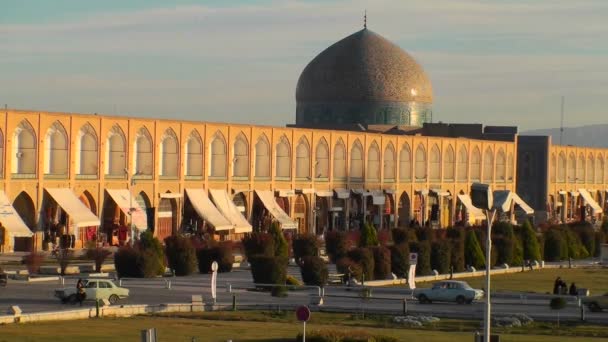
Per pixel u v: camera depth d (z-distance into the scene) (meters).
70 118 92.25
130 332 50.25
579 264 102.44
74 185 92.81
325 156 120.50
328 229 120.88
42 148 89.94
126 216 95.88
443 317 60.28
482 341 39.88
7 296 62.25
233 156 109.00
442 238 91.25
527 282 83.19
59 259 79.19
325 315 59.62
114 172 96.75
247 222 106.56
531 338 52.78
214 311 59.94
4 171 86.69
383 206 128.38
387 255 80.00
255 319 57.25
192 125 104.19
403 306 62.06
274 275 71.06
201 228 104.38
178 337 49.22
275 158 114.12
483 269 91.88
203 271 80.38
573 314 62.38
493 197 39.81
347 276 76.38
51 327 51.34
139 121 98.75
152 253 76.19
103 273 77.31
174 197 102.19
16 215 85.50
